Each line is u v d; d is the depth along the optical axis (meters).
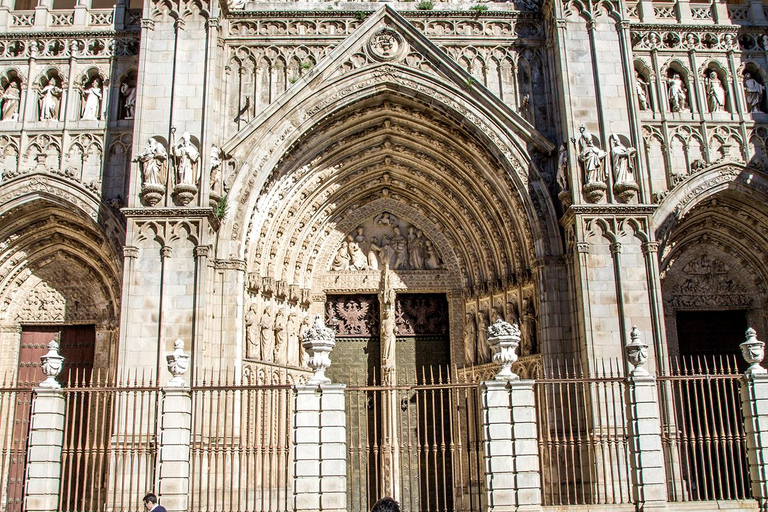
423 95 27.55
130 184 25.02
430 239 31.70
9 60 27.97
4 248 28.16
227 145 26.30
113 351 28.45
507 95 28.02
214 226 25.31
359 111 28.31
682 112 27.75
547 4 27.91
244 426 24.88
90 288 29.27
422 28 28.53
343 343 31.19
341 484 17.23
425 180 30.78
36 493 17.44
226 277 25.28
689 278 29.72
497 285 29.06
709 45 28.67
